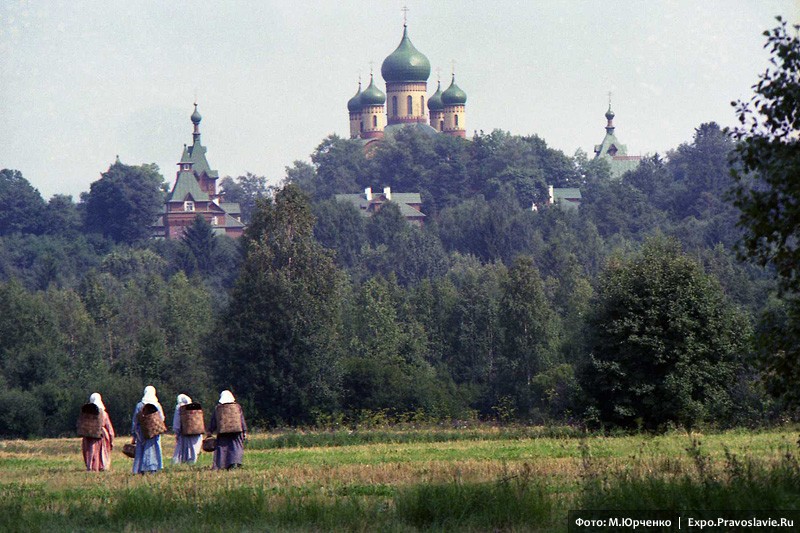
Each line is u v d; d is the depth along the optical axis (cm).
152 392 8931
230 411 8825
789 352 5862
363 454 11062
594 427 15500
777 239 5566
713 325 15175
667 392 14900
